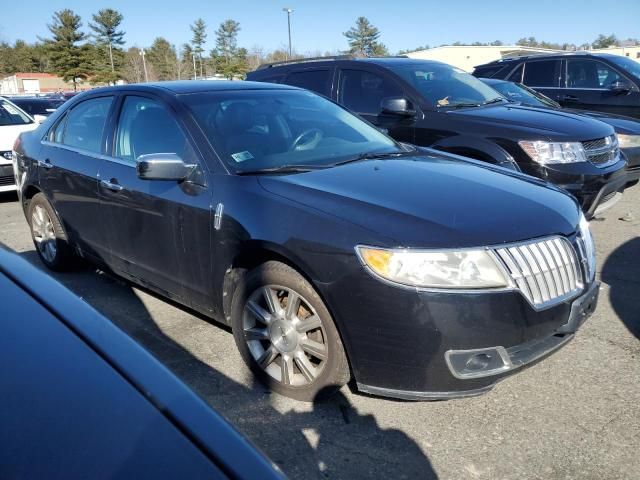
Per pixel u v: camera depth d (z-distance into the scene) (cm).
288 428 268
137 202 352
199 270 321
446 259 236
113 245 388
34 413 125
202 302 329
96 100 425
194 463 119
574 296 264
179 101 353
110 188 373
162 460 118
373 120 607
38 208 479
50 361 144
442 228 245
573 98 932
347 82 642
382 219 252
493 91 648
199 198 312
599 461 243
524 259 248
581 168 491
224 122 343
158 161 305
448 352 236
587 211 509
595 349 340
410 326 236
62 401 130
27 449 116
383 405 286
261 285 287
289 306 280
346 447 255
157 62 7462
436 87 602
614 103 885
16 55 8881
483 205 271
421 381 243
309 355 284
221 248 301
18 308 165
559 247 263
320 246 255
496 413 278
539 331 249
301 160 334
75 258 466
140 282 379
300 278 270
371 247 242
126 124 382
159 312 401
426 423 271
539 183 326
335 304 253
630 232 591
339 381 270
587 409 280
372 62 632
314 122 384
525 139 499
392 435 263
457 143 534
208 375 315
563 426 267
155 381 144
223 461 121
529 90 865
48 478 110
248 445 129
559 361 327
